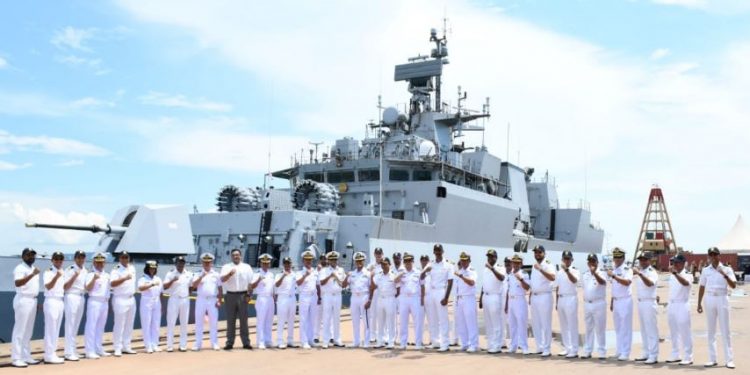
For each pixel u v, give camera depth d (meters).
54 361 11.03
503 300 13.87
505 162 35.12
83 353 12.20
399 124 30.22
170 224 16.08
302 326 14.08
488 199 29.14
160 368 10.58
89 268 14.26
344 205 26.73
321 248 20.77
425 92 32.28
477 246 28.25
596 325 12.20
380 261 15.00
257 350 13.23
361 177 27.05
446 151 30.84
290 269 14.26
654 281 11.58
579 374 10.22
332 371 10.48
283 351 13.16
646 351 11.74
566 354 12.53
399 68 32.97
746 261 63.09
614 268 12.21
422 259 14.61
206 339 15.02
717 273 11.16
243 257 20.69
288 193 23.62
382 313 14.24
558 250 38.91
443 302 13.52
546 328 12.68
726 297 11.11
